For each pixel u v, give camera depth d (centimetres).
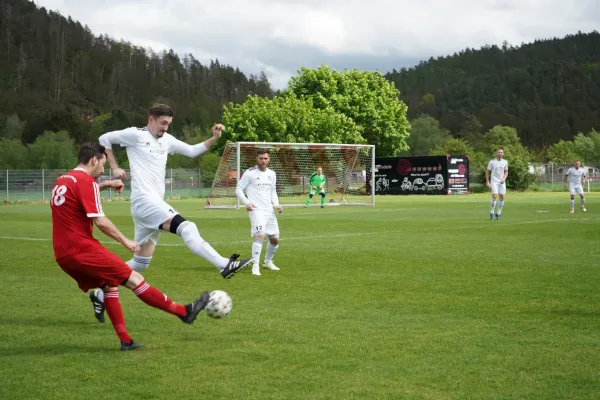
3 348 696
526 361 628
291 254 1552
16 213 3738
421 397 528
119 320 689
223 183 4462
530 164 8569
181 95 19450
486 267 1296
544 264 1332
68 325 810
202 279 1185
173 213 892
